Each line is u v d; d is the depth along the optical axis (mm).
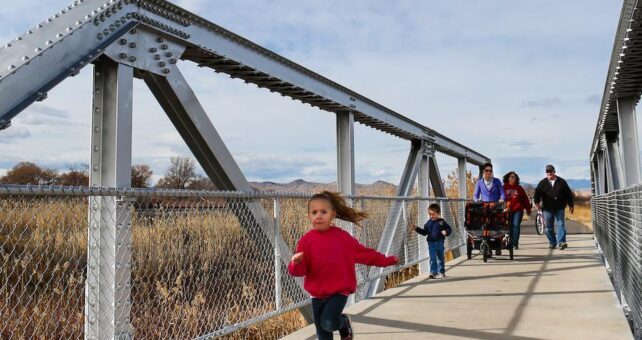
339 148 9555
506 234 10828
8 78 3982
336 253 4031
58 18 4559
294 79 7586
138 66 5125
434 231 8828
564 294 7055
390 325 5504
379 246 8094
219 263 5023
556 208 13258
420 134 12547
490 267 9969
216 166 6074
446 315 5930
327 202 4094
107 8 4789
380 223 8234
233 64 6508
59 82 4297
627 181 9805
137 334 4359
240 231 5293
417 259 9773
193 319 4762
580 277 8445
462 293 7270
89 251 3803
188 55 6137
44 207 3578
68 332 4035
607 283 7832
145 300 4434
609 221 8203
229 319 5145
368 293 7707
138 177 18234
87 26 4613
